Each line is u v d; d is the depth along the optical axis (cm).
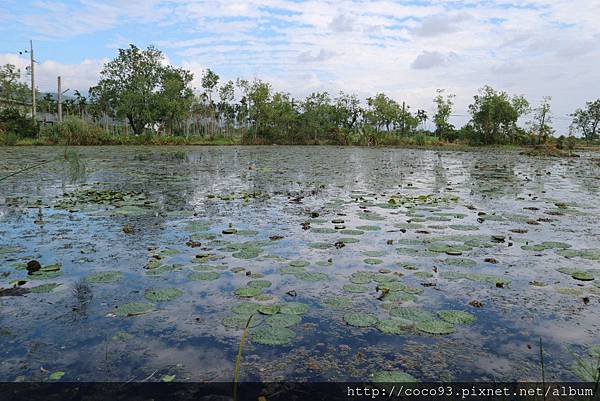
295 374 249
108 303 346
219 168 1509
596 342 287
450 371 253
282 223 632
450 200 843
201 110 4828
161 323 312
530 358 267
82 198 829
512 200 849
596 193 952
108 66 3878
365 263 450
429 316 325
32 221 631
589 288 383
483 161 2034
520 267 439
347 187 1034
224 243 521
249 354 271
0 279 395
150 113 3800
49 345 281
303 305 342
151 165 1603
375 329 305
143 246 506
